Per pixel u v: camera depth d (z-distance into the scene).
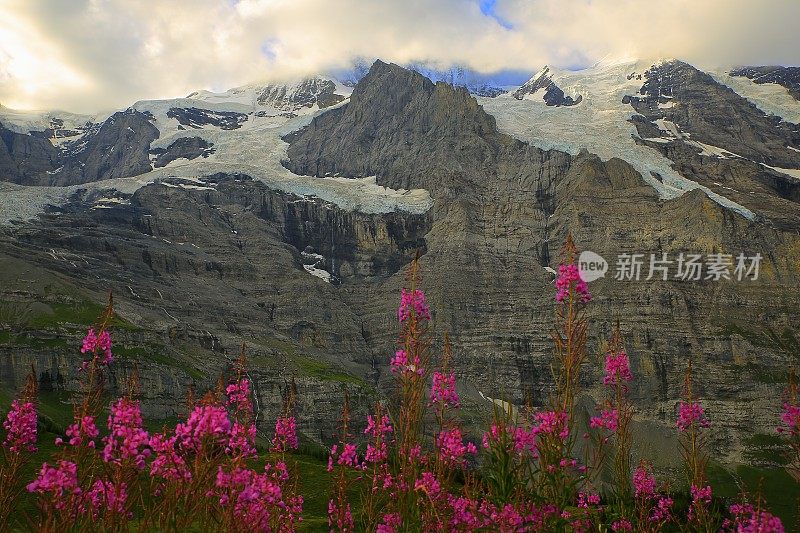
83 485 21.17
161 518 19.50
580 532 23.61
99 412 22.16
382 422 25.05
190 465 19.00
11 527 25.20
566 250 23.70
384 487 24.02
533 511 21.34
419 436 24.03
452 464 23.08
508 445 22.17
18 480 24.38
